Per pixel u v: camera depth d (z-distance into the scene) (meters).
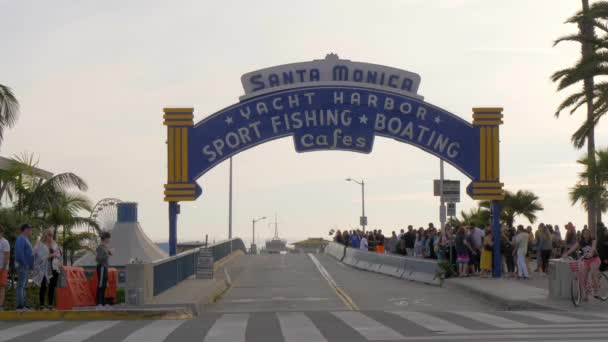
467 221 49.78
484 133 29.94
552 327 14.85
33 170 31.81
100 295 19.28
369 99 30.38
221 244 45.31
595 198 32.22
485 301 22.78
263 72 30.39
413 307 21.53
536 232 31.16
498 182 29.67
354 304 22.61
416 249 37.69
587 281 20.23
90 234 34.81
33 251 19.30
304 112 30.30
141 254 39.03
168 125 29.75
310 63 30.52
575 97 34.28
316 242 110.25
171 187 29.48
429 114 30.22
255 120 30.16
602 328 14.54
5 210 27.45
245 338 14.05
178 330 15.66
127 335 14.87
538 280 26.94
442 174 37.97
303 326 16.00
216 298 24.64
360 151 30.28
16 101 28.94
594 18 31.73
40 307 19.39
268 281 32.69
